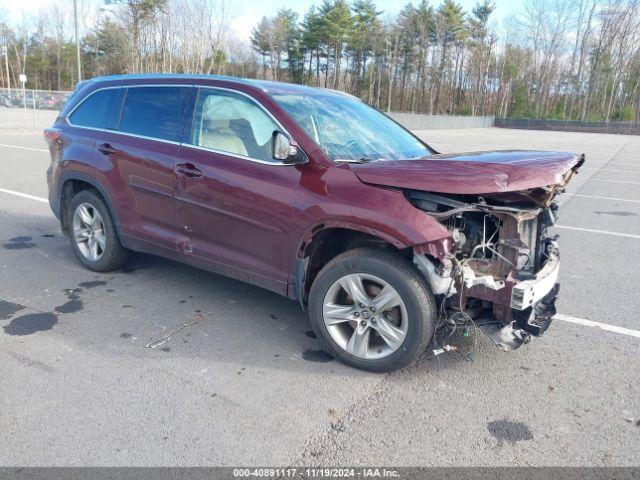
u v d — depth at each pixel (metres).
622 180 14.48
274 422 3.00
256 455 2.73
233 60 78.69
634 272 6.00
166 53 57.00
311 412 3.11
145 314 4.41
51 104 32.69
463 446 2.84
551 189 3.31
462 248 3.42
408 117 44.62
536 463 2.72
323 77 83.56
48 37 76.88
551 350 3.96
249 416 3.05
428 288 3.33
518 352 3.91
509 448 2.83
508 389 3.41
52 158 5.48
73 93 5.52
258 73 82.81
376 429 2.96
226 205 3.99
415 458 2.74
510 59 79.69
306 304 3.92
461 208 3.16
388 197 3.30
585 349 3.99
